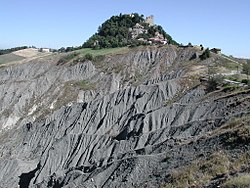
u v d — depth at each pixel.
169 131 47.09
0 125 91.00
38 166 58.03
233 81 66.50
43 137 70.31
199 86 66.06
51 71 111.44
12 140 75.56
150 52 110.12
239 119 37.41
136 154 41.38
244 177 21.47
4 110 96.00
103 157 50.72
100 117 70.12
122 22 154.88
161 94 69.44
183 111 53.84
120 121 65.06
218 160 27.77
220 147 30.98
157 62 105.31
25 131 77.00
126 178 34.88
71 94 98.56
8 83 105.25
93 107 72.56
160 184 29.08
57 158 57.69
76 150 57.59
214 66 89.56
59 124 72.31
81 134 59.91
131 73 104.69
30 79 109.88
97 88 100.31
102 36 146.75
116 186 34.84
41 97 99.38
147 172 34.00
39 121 82.81
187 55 102.38
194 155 32.12
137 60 109.06
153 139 47.69
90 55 114.44
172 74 89.44
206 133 38.00
